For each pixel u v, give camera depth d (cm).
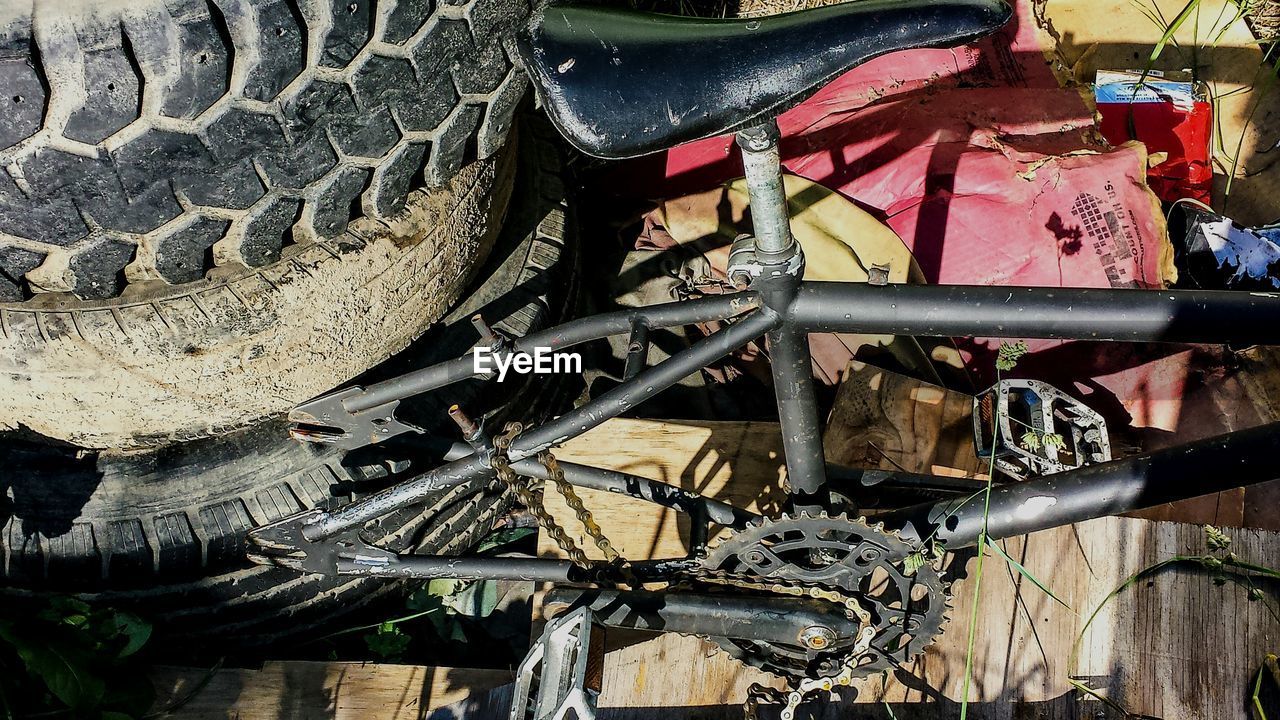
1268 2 129
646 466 97
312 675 89
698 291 112
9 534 86
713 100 58
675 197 114
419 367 94
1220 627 82
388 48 71
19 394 81
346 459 90
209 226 73
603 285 114
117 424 84
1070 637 82
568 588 79
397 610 101
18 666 84
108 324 77
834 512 78
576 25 61
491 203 93
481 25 76
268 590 90
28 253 71
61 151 65
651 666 84
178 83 65
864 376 99
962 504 78
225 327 79
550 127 115
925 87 113
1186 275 105
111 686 85
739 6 135
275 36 66
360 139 74
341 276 82
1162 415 100
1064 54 122
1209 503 93
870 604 77
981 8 56
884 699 82
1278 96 124
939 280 103
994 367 103
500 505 101
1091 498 75
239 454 89
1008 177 102
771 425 98
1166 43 125
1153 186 114
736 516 82
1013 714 81
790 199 105
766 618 77
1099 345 101
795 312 70
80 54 62
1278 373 101
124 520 87
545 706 72
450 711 88
